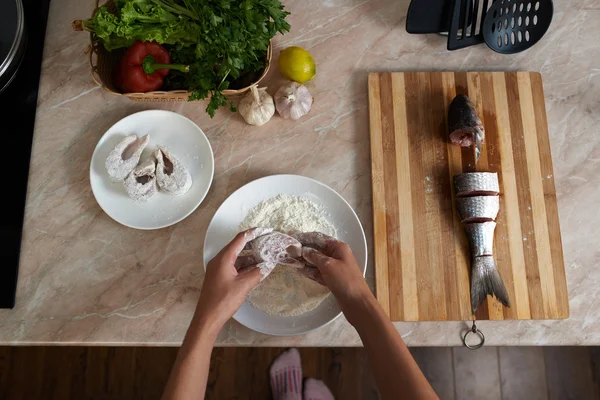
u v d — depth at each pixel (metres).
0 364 1.83
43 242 1.16
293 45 1.27
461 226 1.16
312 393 1.82
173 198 1.16
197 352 0.81
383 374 0.76
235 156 1.21
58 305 1.13
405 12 1.29
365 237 1.18
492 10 1.17
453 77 1.23
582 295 1.15
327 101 1.24
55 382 1.82
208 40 0.99
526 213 1.17
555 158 1.22
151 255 1.16
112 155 1.12
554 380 1.83
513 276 1.14
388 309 1.13
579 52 1.27
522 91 1.23
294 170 1.21
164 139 1.19
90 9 1.28
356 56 1.27
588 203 1.20
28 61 1.24
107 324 1.12
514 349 1.84
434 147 1.20
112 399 1.82
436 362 1.84
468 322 1.14
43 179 1.20
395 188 1.18
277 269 1.11
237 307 0.89
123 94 1.10
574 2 1.29
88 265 1.15
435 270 1.14
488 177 1.13
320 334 1.12
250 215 1.15
